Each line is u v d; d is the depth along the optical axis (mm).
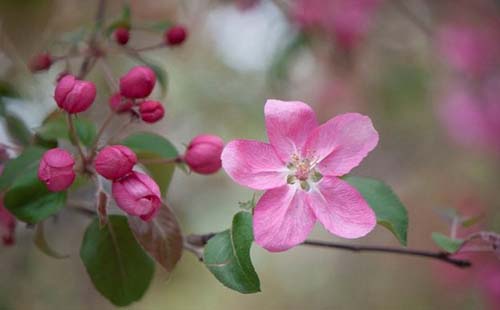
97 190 371
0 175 389
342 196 364
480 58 705
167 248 373
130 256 392
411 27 696
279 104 367
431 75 706
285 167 365
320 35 606
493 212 634
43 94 466
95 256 390
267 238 357
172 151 403
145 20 633
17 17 536
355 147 368
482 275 625
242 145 362
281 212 360
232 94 708
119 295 392
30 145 408
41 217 378
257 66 694
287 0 580
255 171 362
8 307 589
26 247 600
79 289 630
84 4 568
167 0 637
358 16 625
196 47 697
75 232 617
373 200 385
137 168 395
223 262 357
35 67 427
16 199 379
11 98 451
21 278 601
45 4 541
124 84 376
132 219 372
